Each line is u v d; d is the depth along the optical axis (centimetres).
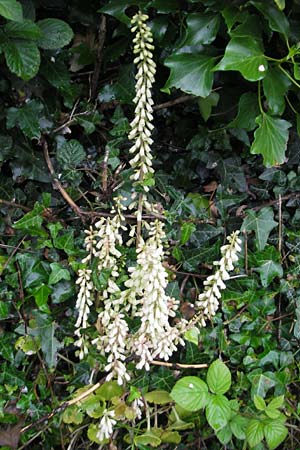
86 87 61
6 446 57
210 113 60
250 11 52
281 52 56
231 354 62
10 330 60
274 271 62
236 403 58
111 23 59
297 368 63
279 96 53
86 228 60
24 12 53
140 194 54
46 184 61
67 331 60
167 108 62
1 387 59
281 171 63
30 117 57
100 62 60
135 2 53
